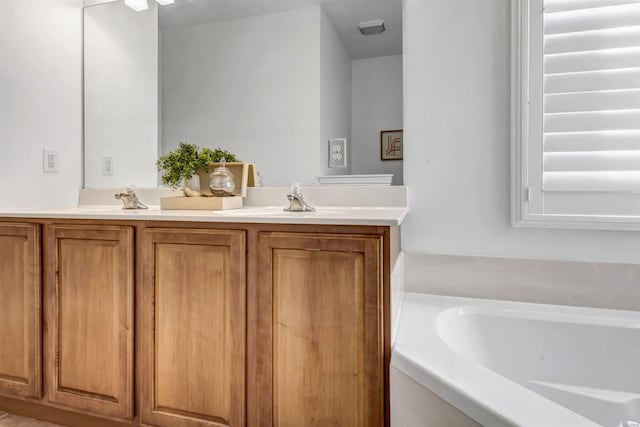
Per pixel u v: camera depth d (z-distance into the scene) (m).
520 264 1.48
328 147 1.70
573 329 1.31
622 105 1.32
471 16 1.49
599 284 1.41
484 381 0.86
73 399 1.41
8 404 1.61
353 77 1.66
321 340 1.13
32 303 1.47
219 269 1.24
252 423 1.20
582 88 1.35
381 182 1.64
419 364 0.95
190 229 1.27
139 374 1.34
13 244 1.51
